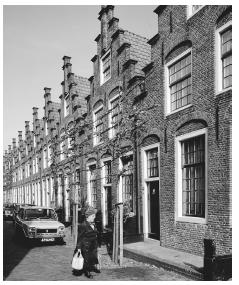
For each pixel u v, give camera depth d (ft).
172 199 33.24
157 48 37.40
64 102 72.38
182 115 32.24
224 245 26.08
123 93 44.55
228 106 26.45
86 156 57.41
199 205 30.25
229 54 27.30
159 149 35.83
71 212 64.39
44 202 89.86
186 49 32.58
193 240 29.73
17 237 47.73
